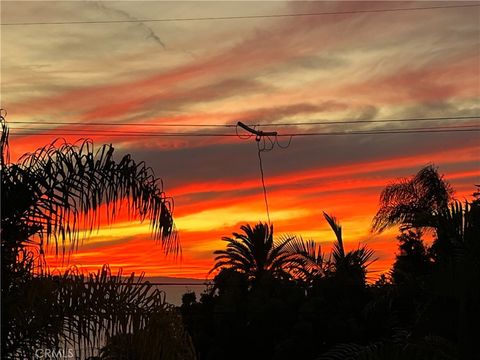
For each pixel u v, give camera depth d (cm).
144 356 692
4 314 669
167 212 729
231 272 2578
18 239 682
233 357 2253
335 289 2066
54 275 695
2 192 679
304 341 1988
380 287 1278
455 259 911
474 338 899
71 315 684
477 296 902
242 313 2288
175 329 722
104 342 688
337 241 2233
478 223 918
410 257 1778
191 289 2528
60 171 703
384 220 2142
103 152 719
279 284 2378
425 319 951
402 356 925
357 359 956
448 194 2120
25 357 674
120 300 695
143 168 730
